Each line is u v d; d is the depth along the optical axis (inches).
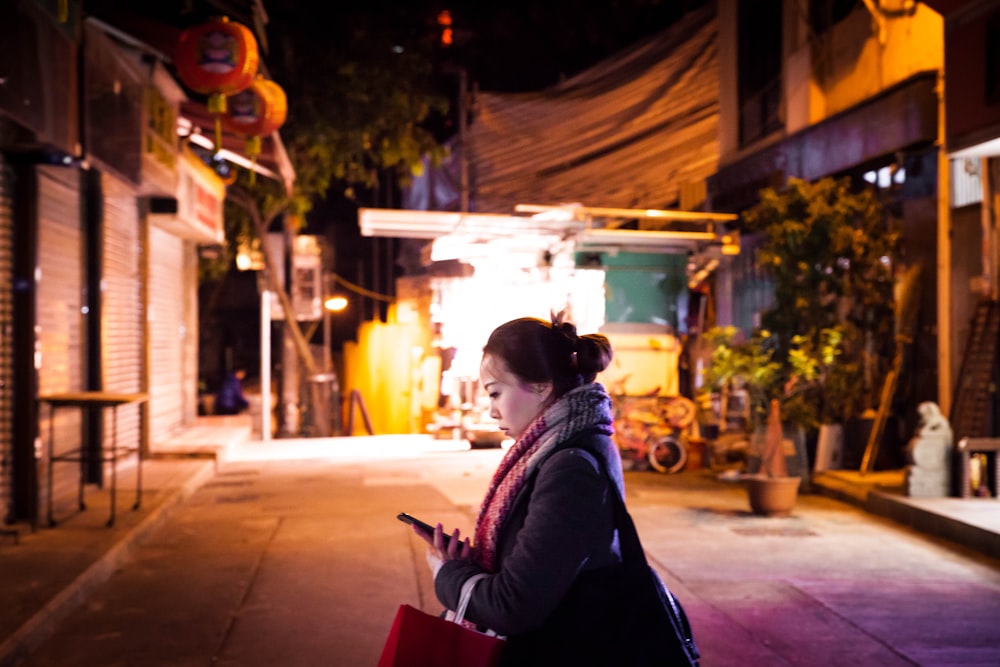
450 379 600.4
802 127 517.7
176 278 596.4
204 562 286.0
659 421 493.7
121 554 282.0
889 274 427.8
